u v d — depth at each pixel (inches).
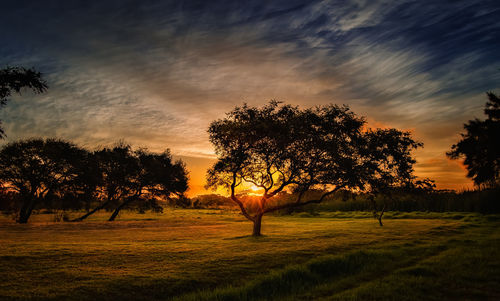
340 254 569.9
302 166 903.7
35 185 1653.5
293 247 647.8
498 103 1784.0
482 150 1818.4
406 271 438.9
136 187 1985.7
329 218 2124.8
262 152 903.7
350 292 354.9
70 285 364.2
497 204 1740.9
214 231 1204.5
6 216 1971.0
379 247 649.0
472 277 396.5
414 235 887.1
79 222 1675.7
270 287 382.6
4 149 1615.4
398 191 1018.1
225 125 910.4
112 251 589.3
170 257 538.9
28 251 553.6
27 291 337.1
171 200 2204.7
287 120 895.1
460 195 2142.0
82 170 1772.9
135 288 366.3
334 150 875.4
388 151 916.0
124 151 2039.9
